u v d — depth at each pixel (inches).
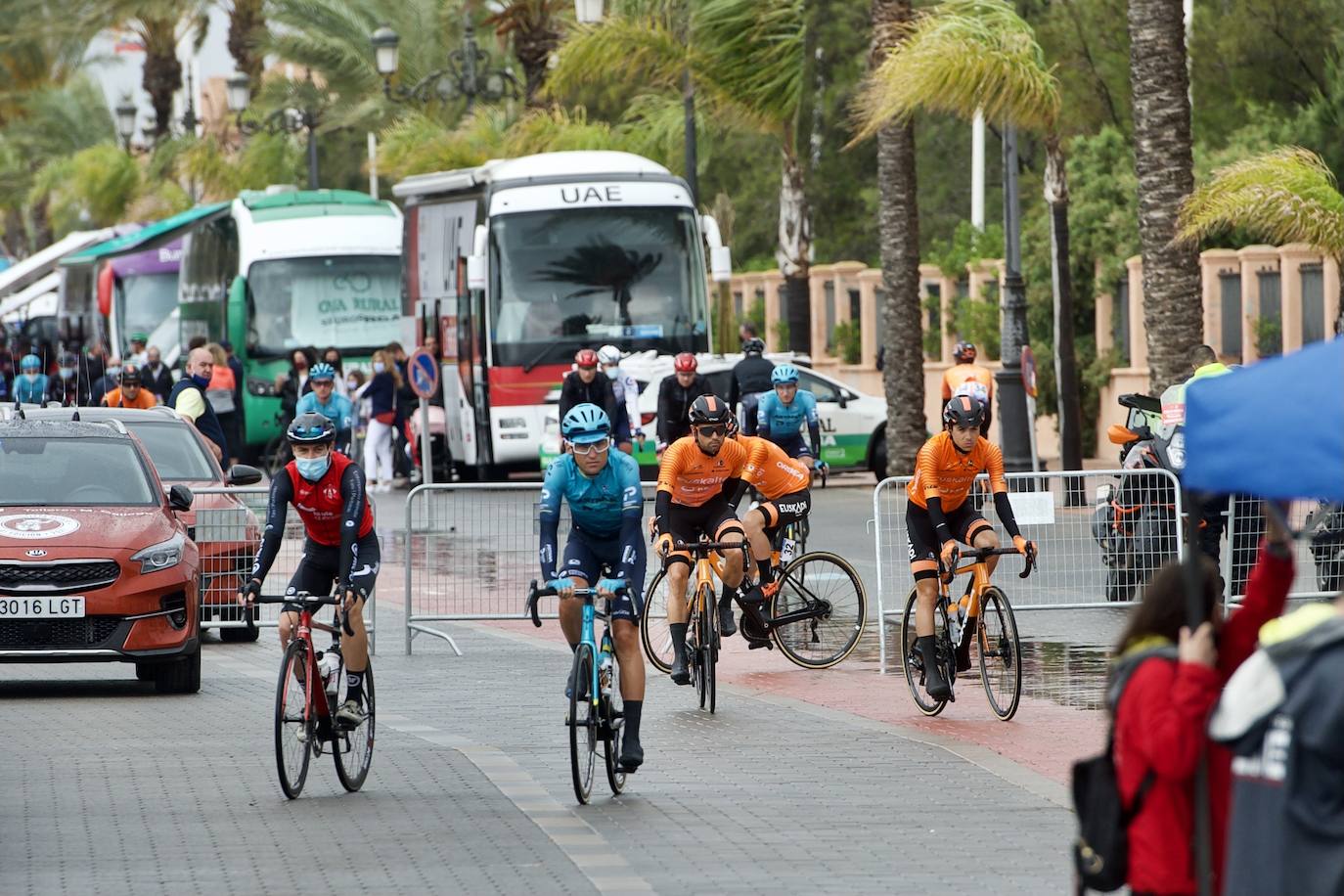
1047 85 2356.1
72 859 873.5
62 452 1492.4
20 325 6274.6
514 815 968.9
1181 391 1599.4
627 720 1023.6
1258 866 510.3
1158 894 546.0
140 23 6294.3
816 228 5467.5
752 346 2544.3
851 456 3159.5
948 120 5054.1
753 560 1471.5
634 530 1026.1
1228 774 544.4
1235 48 3056.1
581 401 2305.6
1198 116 3193.9
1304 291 2913.4
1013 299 2797.7
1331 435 486.6
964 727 1210.6
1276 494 496.1
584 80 3435.0
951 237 5007.4
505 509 1727.4
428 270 3516.2
